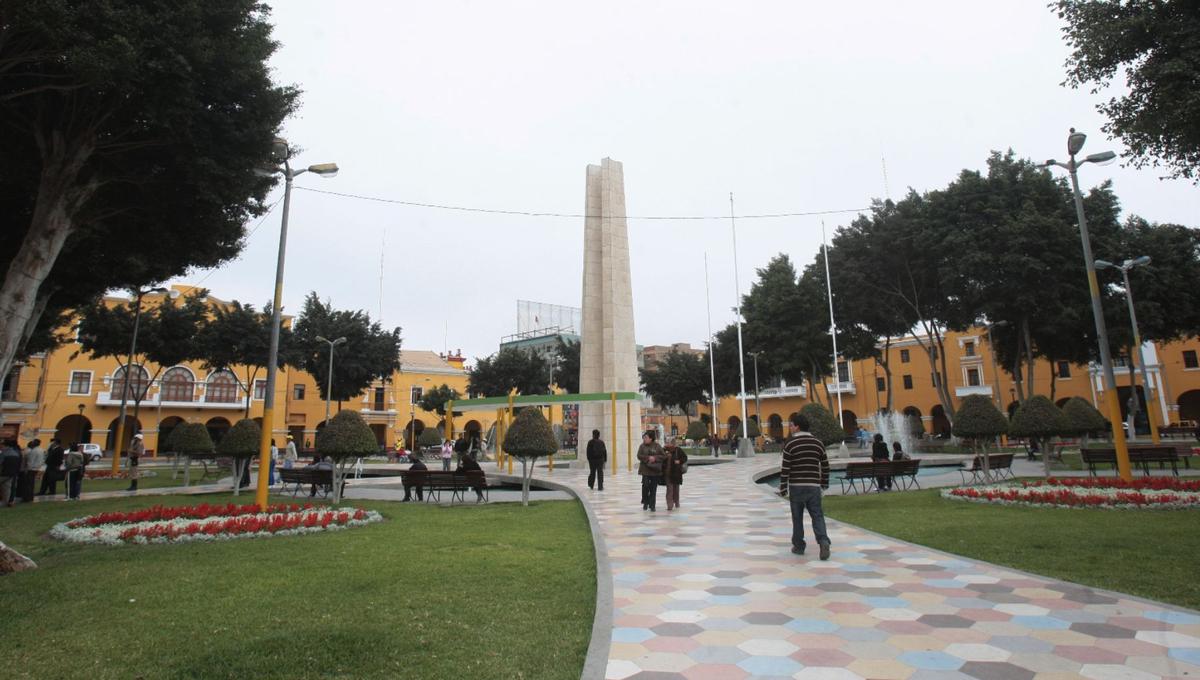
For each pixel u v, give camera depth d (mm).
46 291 13461
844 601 5578
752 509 12336
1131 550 7371
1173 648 4266
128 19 8438
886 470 15375
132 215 11719
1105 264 24375
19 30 8016
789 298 36688
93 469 28219
